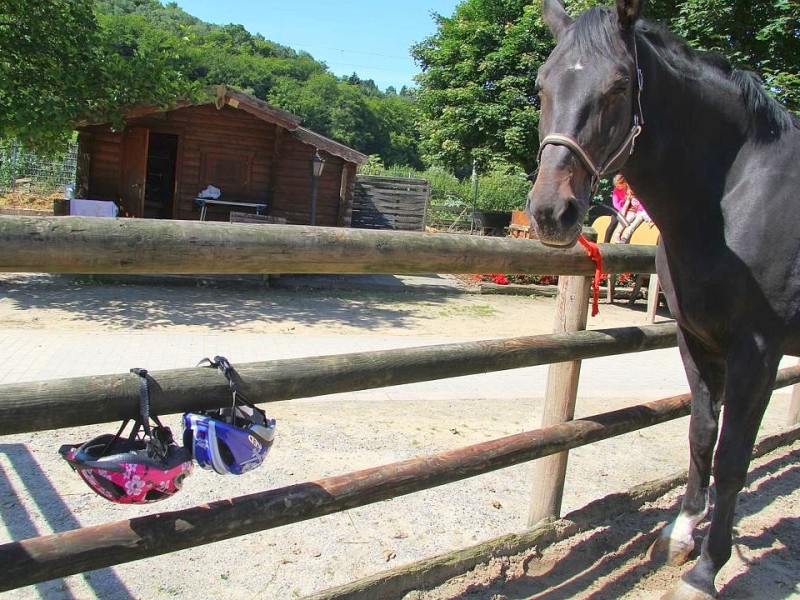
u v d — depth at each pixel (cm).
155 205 1434
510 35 1619
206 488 324
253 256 172
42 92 820
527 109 1559
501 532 306
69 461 159
